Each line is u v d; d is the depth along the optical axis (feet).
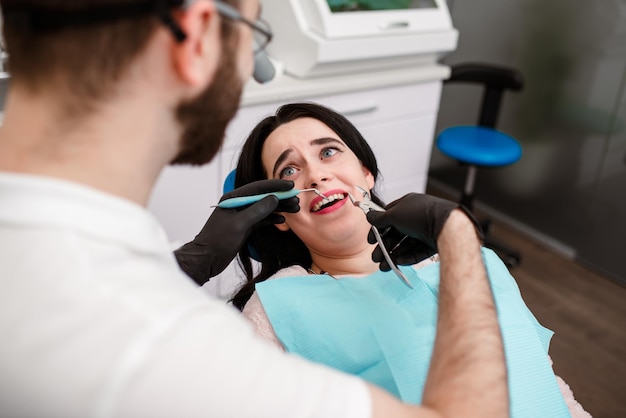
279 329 3.48
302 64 6.93
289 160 4.05
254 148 4.25
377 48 7.14
